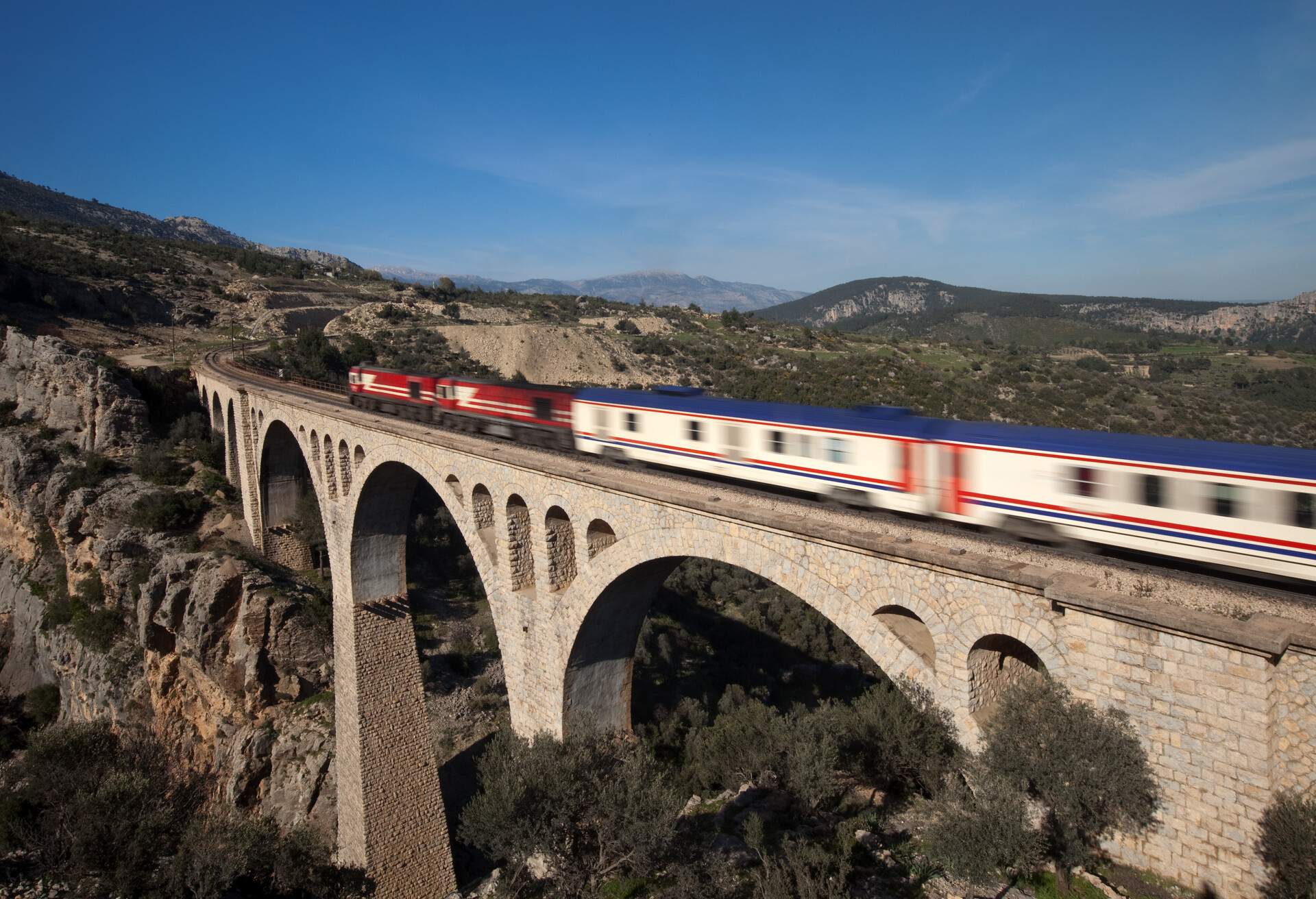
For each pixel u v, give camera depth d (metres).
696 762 30.30
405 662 32.50
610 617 19.97
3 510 52.31
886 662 13.11
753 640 48.75
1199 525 11.73
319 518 46.03
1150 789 10.30
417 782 31.47
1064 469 13.30
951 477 14.94
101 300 89.69
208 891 17.22
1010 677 13.17
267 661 36.53
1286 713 9.30
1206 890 10.03
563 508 19.50
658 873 18.42
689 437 21.02
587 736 18.53
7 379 60.44
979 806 11.55
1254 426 48.22
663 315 133.00
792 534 14.28
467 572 52.91
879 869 15.73
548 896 19.17
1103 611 10.33
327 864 24.59
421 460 25.81
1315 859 8.52
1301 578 10.79
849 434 16.78
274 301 113.12
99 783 20.67
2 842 21.30
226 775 34.81
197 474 51.78
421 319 106.12
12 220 116.38
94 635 41.72
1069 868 11.44
